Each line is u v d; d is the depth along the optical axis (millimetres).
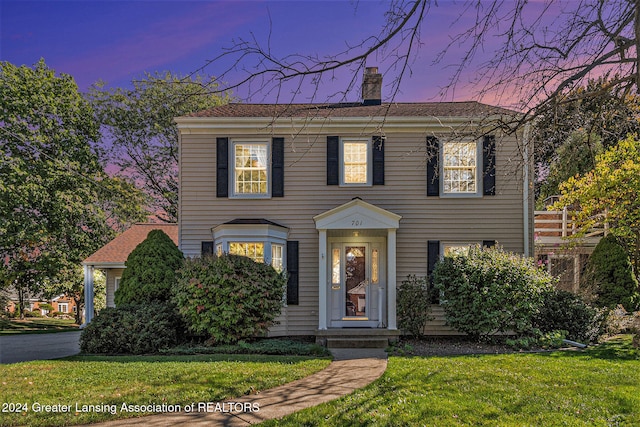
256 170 12641
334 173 12383
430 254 12141
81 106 22984
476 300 10109
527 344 9664
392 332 10578
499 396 5695
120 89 24266
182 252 12148
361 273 12359
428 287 11633
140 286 10906
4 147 20031
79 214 21422
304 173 12469
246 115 12680
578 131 5641
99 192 23531
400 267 12195
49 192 20594
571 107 5121
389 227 11109
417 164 12383
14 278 20734
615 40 4371
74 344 11727
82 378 6836
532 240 12148
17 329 18500
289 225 12383
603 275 12523
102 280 21906
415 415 5020
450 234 12242
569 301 10633
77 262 21719
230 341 10070
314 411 5262
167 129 24328
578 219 14102
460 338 11477
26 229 19375
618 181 12000
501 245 12164
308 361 8258
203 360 8422
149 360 8461
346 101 4824
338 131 12469
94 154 23094
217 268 9867
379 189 12375
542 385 6180
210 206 12445
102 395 5902
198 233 12391
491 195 12219
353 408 5336
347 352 9664
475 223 12242
